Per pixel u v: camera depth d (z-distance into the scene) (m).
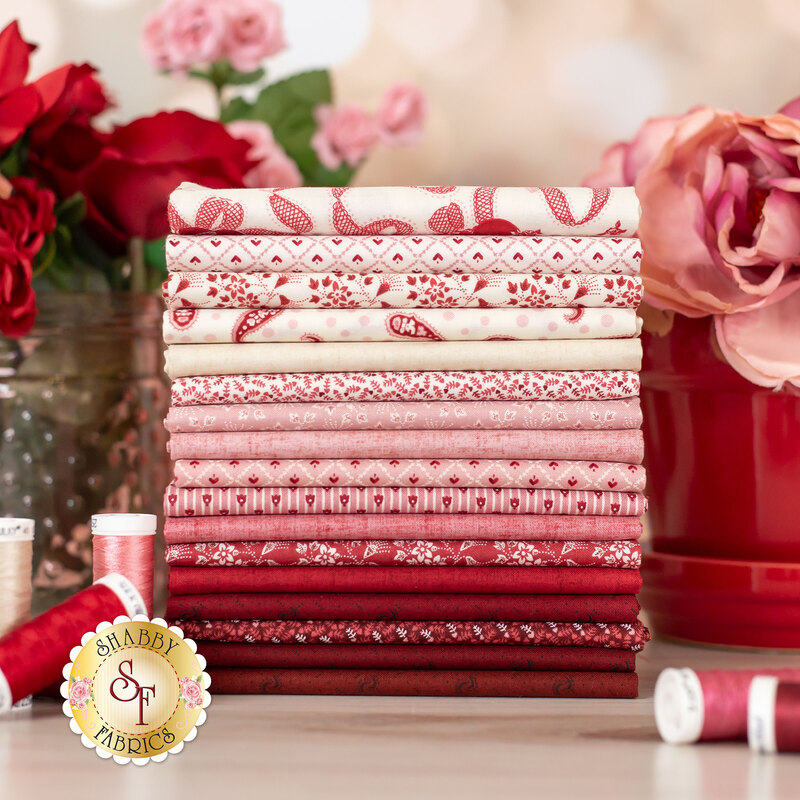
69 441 0.99
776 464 0.84
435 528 0.71
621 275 0.73
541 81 1.19
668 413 0.88
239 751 0.56
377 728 0.61
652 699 0.70
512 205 0.72
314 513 0.72
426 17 1.19
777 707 0.54
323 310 0.72
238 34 1.19
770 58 1.19
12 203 0.88
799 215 0.79
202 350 0.71
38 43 1.19
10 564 0.67
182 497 0.71
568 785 0.50
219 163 0.96
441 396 0.71
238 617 0.71
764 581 0.82
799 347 0.79
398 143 1.19
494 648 0.71
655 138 0.95
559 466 0.71
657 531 0.92
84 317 0.98
